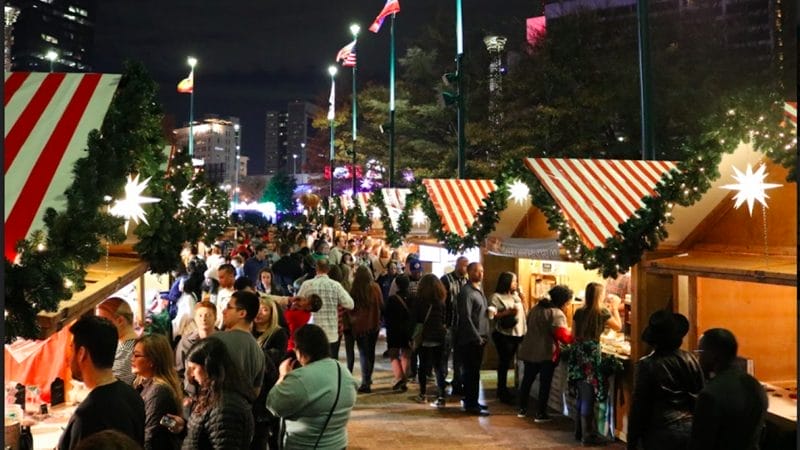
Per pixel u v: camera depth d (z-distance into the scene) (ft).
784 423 19.77
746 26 106.63
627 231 23.76
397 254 54.34
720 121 23.06
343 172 163.22
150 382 14.71
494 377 38.86
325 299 31.63
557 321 29.14
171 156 26.76
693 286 24.29
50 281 11.87
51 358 19.61
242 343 18.13
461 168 57.82
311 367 15.74
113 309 17.47
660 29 93.04
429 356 32.73
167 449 13.99
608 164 29.40
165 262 23.02
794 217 21.75
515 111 97.91
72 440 11.67
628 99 85.87
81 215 13.57
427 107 112.47
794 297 24.99
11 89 18.86
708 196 24.18
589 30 95.20
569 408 28.94
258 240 81.25
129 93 18.72
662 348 16.25
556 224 26.58
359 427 28.76
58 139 16.69
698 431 13.56
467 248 37.86
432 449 25.86
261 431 20.77
